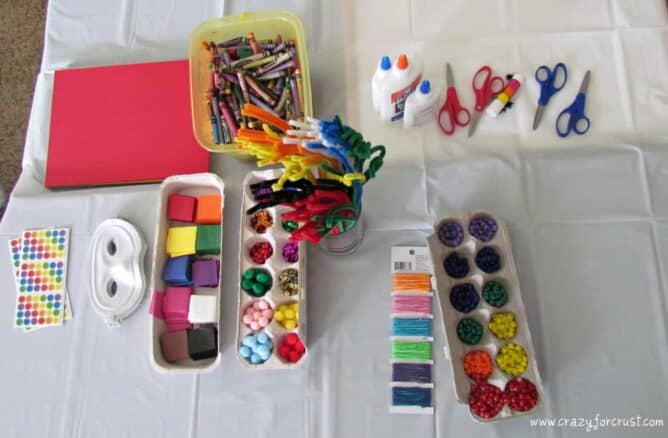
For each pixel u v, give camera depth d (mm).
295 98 887
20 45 1577
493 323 759
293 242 815
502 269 786
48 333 848
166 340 819
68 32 1021
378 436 769
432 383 782
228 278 850
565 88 904
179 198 882
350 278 839
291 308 793
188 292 839
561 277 816
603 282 809
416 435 765
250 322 783
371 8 972
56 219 899
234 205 885
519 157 871
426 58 938
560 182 856
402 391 779
